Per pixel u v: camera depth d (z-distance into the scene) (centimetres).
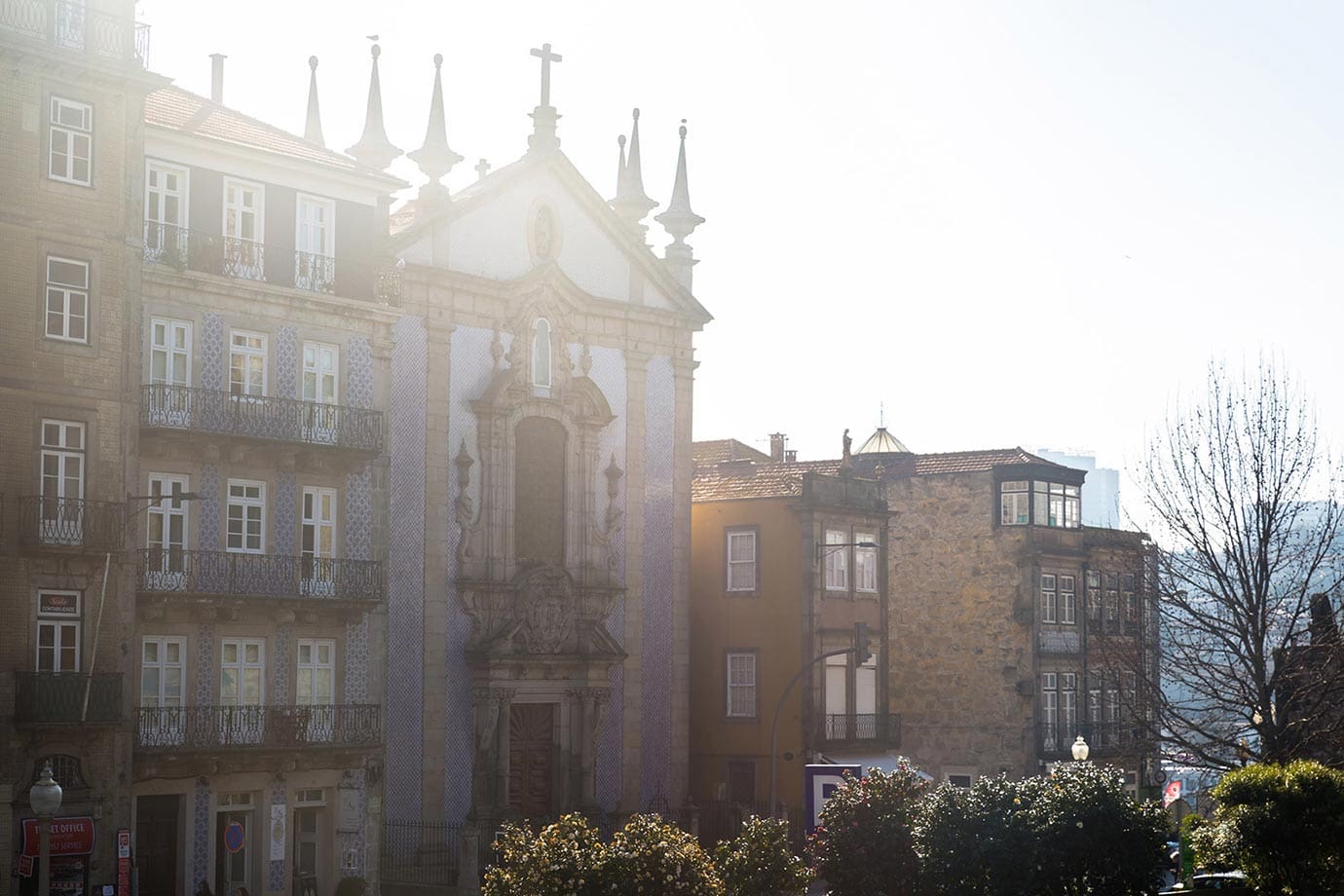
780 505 5962
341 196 4706
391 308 4784
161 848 4156
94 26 3891
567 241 5453
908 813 3303
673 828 2855
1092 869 3256
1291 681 4894
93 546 3825
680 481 5738
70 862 3797
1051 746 6650
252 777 4325
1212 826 3903
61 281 3856
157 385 4181
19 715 3709
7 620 3725
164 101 4481
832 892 3297
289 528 4531
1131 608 6831
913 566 6888
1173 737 5000
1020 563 6656
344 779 4556
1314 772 3828
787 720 5869
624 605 5531
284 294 4500
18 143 3775
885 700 6206
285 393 4534
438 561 5003
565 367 5388
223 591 4281
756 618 5975
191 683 4250
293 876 4416
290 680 4494
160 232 4284
